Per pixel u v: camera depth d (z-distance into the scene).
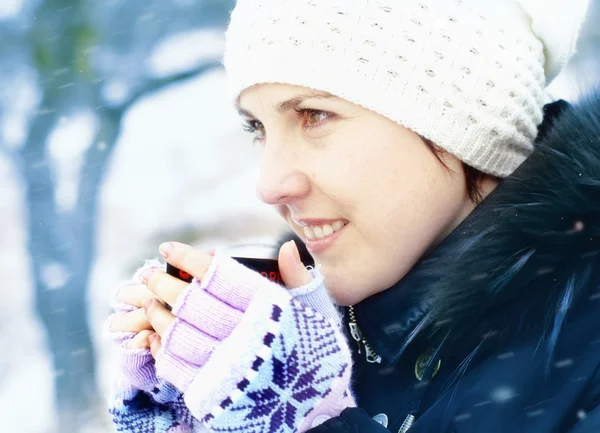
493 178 1.66
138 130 5.61
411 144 1.56
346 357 1.32
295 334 1.30
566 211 1.38
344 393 1.35
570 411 1.30
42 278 5.30
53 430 4.82
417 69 1.54
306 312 1.32
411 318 1.53
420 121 1.54
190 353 1.33
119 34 5.63
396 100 1.53
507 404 1.33
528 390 1.33
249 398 1.29
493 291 1.41
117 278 5.21
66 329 5.12
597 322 1.35
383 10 1.54
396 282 1.60
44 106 5.61
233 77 1.66
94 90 5.64
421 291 1.53
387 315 1.57
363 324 1.64
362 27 1.54
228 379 1.29
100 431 4.84
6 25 5.61
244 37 1.62
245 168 5.49
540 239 1.39
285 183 1.59
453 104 1.55
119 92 5.65
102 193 5.46
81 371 5.03
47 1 5.62
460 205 1.63
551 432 1.29
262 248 1.96
